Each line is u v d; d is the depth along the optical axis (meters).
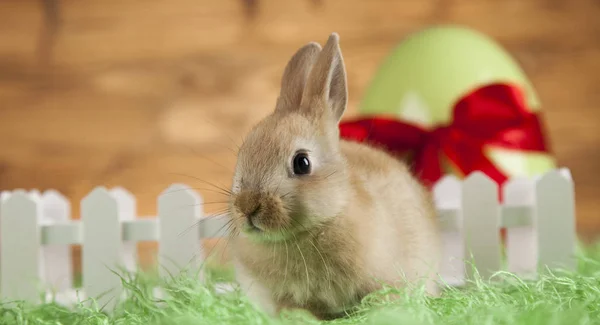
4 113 1.16
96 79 1.17
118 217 0.86
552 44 1.17
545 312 0.69
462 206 0.87
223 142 1.17
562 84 1.17
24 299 0.85
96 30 1.17
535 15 1.17
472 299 0.73
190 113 1.17
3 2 1.16
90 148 1.17
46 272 0.94
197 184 1.17
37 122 1.16
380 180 0.78
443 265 0.86
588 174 1.18
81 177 1.16
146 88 1.17
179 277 0.81
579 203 1.18
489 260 0.87
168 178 1.17
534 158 0.97
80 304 0.79
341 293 0.74
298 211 0.72
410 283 0.75
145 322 0.74
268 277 0.75
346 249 0.73
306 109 0.76
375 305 0.72
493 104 0.95
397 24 1.17
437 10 1.17
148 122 1.17
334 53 0.76
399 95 0.98
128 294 0.82
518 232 0.90
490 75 0.98
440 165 0.96
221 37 1.17
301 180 0.73
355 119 0.95
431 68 0.98
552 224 0.87
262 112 1.17
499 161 0.95
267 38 1.17
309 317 0.73
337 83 0.77
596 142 1.18
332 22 1.17
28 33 1.16
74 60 1.17
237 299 0.75
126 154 1.17
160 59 1.17
